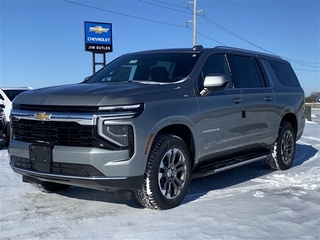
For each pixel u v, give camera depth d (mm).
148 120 4297
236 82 5977
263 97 6398
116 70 5809
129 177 4172
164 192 4555
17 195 5301
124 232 3932
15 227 4102
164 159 4566
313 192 5496
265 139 6551
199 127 5016
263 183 6113
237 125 5746
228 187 5828
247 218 4363
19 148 4602
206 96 5207
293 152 7391
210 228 4043
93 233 3922
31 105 4523
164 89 4707
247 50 6730
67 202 4984
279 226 4148
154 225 4117
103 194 5332
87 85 4898
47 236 3855
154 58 5715
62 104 4254
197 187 5828
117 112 4117
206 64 5508
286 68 7742
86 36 17859
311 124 19953
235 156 6094
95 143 4113
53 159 4273
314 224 4227
